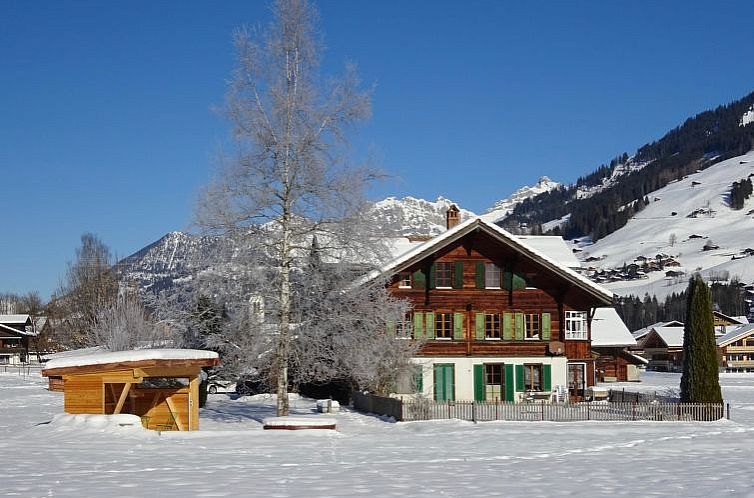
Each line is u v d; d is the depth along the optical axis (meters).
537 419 38.44
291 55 32.62
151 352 28.50
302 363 32.66
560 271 50.09
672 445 27.42
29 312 142.12
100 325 59.16
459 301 50.41
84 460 20.47
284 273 32.34
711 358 40.25
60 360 28.56
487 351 50.22
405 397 41.84
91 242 85.44
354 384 44.72
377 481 17.66
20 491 15.76
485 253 51.00
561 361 50.50
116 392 31.02
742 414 47.00
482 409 39.19
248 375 34.03
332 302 32.72
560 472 19.64
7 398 52.00
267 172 32.31
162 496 15.38
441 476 18.64
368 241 32.62
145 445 24.27
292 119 32.22
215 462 20.53
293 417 30.09
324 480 17.66
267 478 17.83
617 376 85.38
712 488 17.16
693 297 40.84
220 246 32.12
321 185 32.19
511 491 16.58
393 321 34.84
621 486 17.38
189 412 30.28
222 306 32.62
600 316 76.19
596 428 34.28
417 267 50.19
